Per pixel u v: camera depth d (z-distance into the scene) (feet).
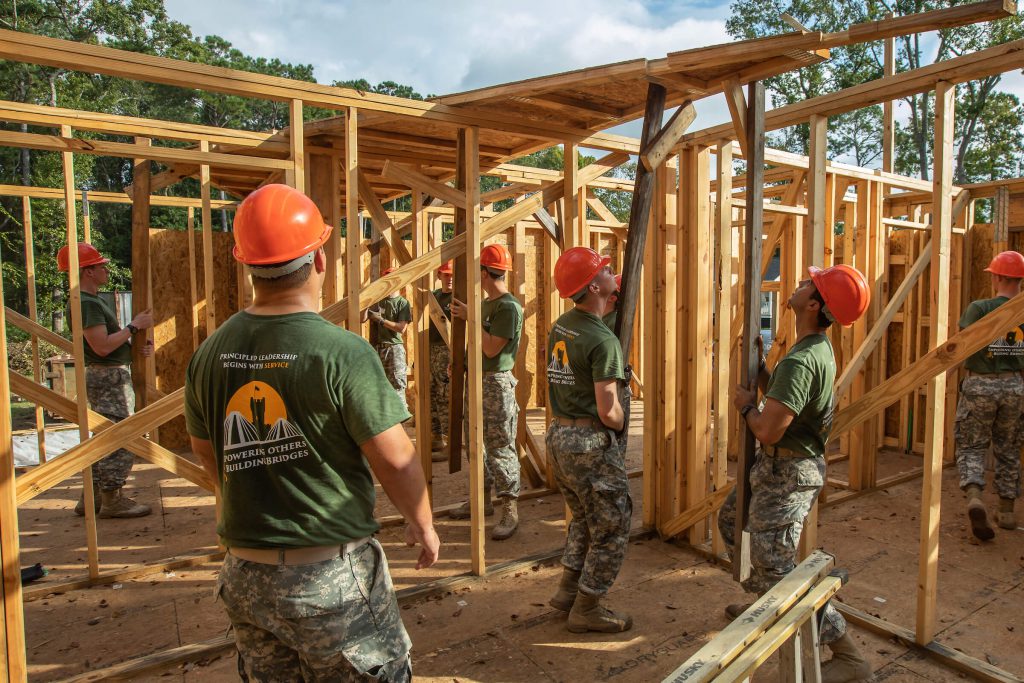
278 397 5.16
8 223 72.59
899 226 19.51
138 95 135.44
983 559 13.44
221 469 5.42
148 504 17.17
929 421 9.55
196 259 22.95
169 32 137.59
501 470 14.60
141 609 11.40
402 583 12.18
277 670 5.51
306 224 5.58
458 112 11.84
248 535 5.19
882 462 21.47
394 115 11.27
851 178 17.78
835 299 8.41
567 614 10.99
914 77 9.71
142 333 11.83
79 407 10.88
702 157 13.52
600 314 10.10
